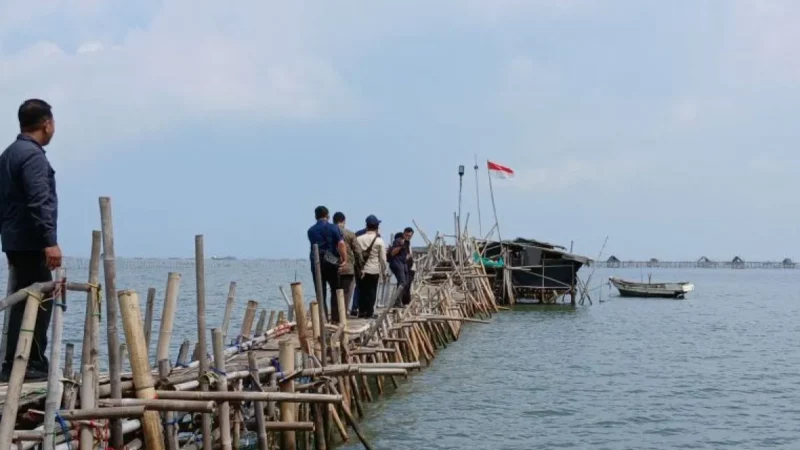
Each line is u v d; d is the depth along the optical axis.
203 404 7.68
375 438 14.34
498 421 16.27
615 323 40.59
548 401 18.59
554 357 26.67
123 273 113.25
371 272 19.58
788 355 28.42
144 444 8.43
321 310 12.86
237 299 49.81
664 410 17.94
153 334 24.39
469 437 14.85
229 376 9.73
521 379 21.66
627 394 19.83
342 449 13.18
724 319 45.41
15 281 8.12
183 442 9.87
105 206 7.61
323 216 17.42
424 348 23.89
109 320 7.69
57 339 6.84
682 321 43.28
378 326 17.06
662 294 66.56
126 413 7.17
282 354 11.32
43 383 8.07
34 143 7.96
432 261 39.12
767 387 21.25
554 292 51.78
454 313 31.50
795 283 139.12
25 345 6.47
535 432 15.55
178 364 10.27
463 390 19.52
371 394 18.12
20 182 7.82
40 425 7.52
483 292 43.12
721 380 22.36
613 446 14.69
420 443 14.21
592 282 119.81
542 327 37.44
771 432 16.00
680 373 23.59
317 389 12.21
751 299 72.56
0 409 7.18
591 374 23.03
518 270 49.78
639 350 29.22
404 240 23.05
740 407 18.45
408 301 23.88
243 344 13.09
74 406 7.49
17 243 7.95
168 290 9.17
